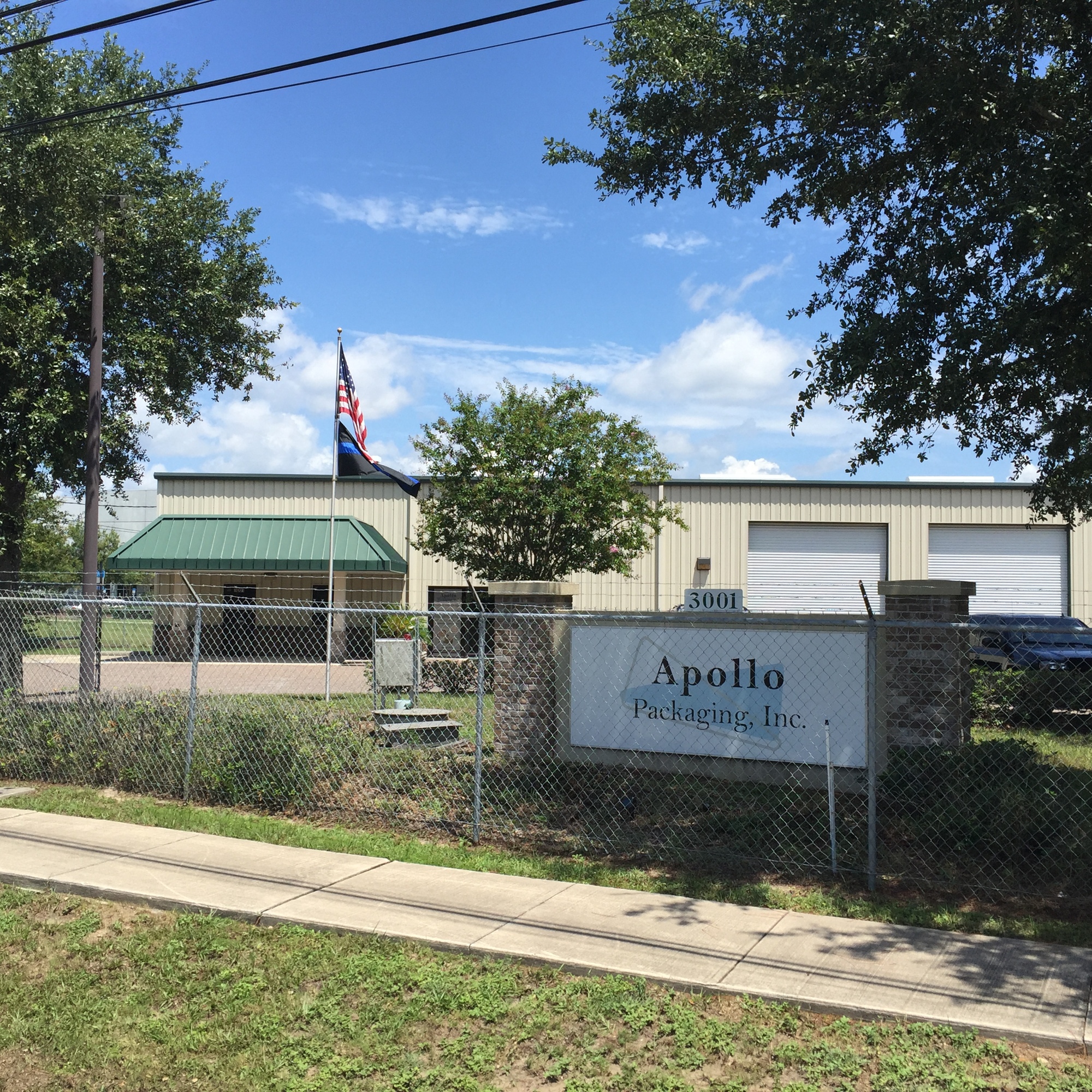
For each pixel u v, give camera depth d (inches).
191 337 607.2
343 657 1138.0
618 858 294.4
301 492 1152.2
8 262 498.9
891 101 329.7
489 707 567.2
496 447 704.4
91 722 402.0
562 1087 168.7
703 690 376.8
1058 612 1062.4
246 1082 171.3
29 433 494.6
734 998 196.2
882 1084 164.1
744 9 366.9
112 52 571.5
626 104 393.1
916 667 352.5
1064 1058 173.0
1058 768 313.6
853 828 304.3
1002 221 352.5
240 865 285.0
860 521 1079.6
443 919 238.8
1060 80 343.0
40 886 270.4
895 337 358.9
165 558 1091.9
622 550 818.8
